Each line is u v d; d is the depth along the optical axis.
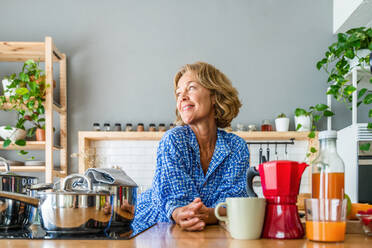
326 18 4.31
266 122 4.03
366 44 3.46
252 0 4.35
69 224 0.99
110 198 1.05
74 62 4.28
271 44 4.29
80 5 4.36
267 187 0.94
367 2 3.51
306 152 4.12
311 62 4.27
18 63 4.28
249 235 0.91
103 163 3.99
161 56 4.30
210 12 4.34
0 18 4.32
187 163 1.39
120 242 0.87
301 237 0.93
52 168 3.71
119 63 4.29
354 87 3.31
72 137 4.18
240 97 4.23
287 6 4.34
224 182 1.44
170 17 4.34
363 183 3.14
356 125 3.21
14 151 4.16
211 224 1.28
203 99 1.44
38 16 4.34
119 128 4.04
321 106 3.80
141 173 4.11
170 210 1.25
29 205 1.15
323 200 0.87
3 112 4.20
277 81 4.25
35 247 0.80
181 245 0.82
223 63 4.28
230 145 1.47
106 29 4.33
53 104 3.83
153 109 4.23
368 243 0.85
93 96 4.24
